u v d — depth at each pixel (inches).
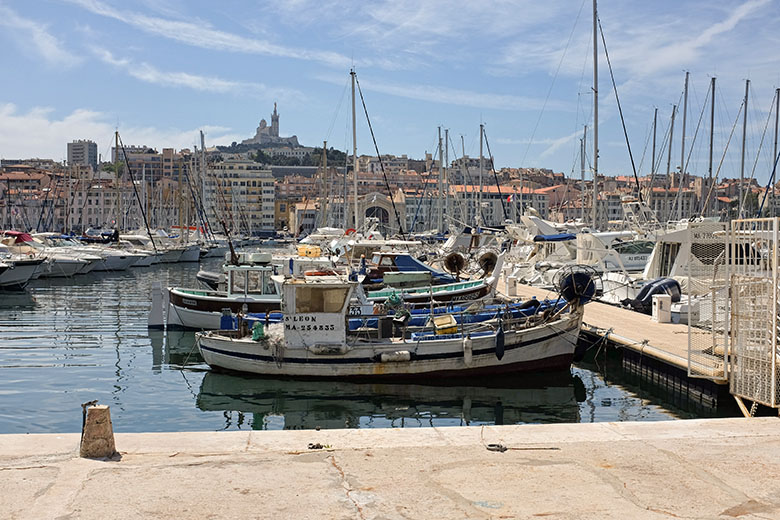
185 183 5428.2
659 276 1261.1
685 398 721.0
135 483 295.0
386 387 767.7
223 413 676.7
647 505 281.9
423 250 2022.6
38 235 2650.1
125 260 2613.2
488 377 799.7
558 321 813.2
